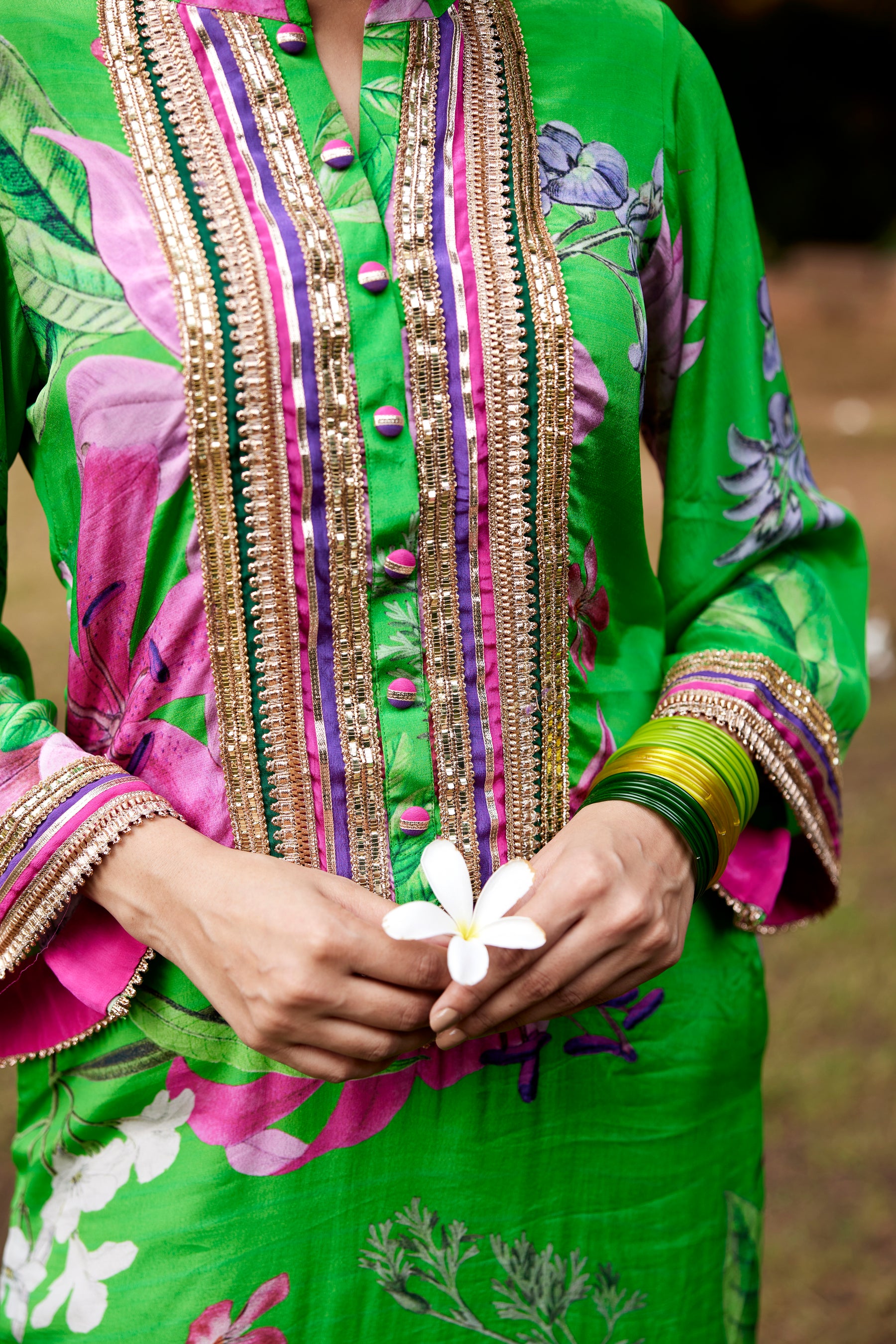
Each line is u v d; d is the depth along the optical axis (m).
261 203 0.93
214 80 0.95
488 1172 1.06
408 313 0.94
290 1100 1.00
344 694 0.97
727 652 1.09
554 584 1.01
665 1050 1.11
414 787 0.99
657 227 1.08
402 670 0.98
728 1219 1.18
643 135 1.06
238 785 0.97
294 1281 1.02
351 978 0.84
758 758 1.04
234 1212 1.00
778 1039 2.71
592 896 0.88
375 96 0.98
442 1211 1.05
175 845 0.90
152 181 0.93
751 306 1.16
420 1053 1.03
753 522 1.15
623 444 1.02
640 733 1.04
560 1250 1.09
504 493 0.97
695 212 1.11
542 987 0.88
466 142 1.00
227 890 0.86
